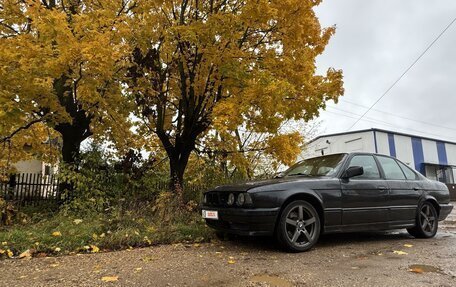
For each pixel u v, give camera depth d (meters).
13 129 9.13
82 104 8.52
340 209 5.79
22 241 5.66
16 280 4.03
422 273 4.27
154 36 8.69
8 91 7.00
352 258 5.06
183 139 9.39
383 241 6.50
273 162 10.13
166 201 7.84
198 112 9.16
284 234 5.30
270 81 7.65
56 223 6.92
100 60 6.96
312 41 9.12
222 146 9.77
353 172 5.96
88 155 9.23
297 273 4.27
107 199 8.59
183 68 9.03
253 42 8.95
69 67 7.23
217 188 5.93
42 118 8.23
